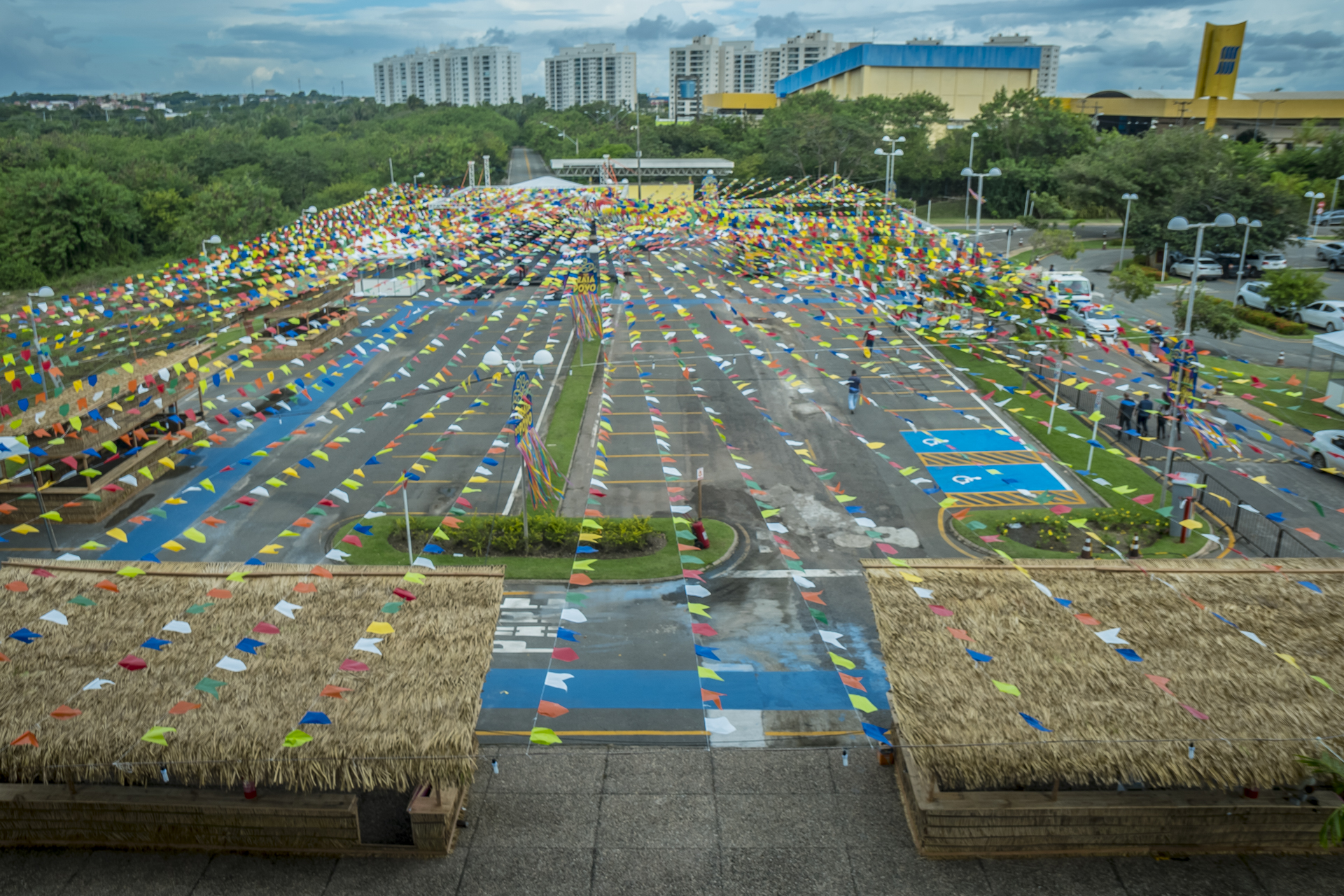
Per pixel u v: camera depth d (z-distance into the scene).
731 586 21.08
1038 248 63.88
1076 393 31.86
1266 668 12.95
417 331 43.34
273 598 14.52
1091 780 12.41
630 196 68.44
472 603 14.35
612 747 15.55
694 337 41.00
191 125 135.38
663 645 18.72
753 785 14.56
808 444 29.33
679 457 28.77
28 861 13.21
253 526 24.16
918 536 23.27
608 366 36.84
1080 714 12.32
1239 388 32.06
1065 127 80.38
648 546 22.81
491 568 15.09
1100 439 28.61
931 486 26.00
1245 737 11.88
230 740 11.96
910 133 84.38
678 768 15.01
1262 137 103.06
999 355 34.03
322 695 12.61
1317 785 12.91
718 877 12.73
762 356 28.34
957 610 14.22
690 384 35.12
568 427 31.06
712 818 13.84
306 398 34.16
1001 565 15.17
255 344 40.84
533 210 49.22
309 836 13.16
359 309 48.16
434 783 11.77
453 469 27.83
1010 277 35.31
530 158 110.00
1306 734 11.90
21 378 36.22
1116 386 31.69
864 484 26.36
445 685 12.82
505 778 14.80
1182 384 23.16
